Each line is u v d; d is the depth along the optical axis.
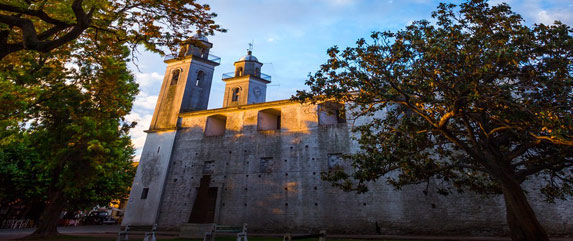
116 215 52.47
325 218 20.03
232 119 26.66
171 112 29.64
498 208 16.89
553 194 13.30
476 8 10.12
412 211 18.47
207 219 23.47
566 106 8.34
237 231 12.40
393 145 12.56
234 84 34.94
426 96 9.71
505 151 11.95
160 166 26.88
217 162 25.17
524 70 8.90
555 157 10.45
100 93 16.06
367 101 10.97
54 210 18.31
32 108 15.21
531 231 9.23
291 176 22.16
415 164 12.15
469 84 8.33
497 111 9.18
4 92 10.98
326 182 20.95
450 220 17.56
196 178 25.20
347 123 22.23
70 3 10.35
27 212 30.97
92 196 29.03
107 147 19.75
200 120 27.92
